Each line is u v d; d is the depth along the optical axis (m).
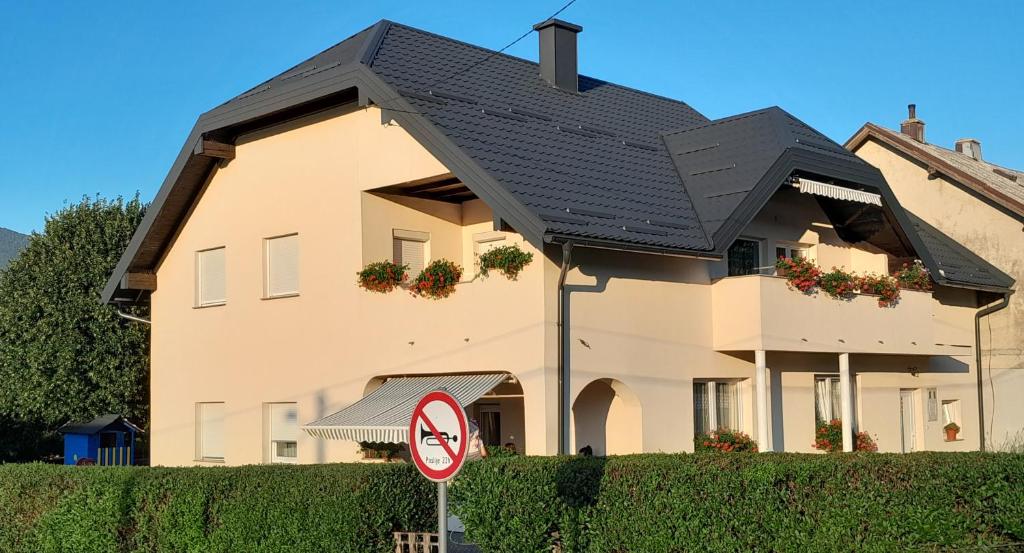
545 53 25.56
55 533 17.39
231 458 24.20
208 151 24.05
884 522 10.90
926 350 25.08
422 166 20.38
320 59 24.33
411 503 14.19
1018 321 29.70
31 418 36.50
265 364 23.52
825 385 24.81
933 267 25.92
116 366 36.78
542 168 19.97
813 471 11.23
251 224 24.05
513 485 12.59
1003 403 29.67
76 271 36.84
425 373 20.58
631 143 23.66
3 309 36.97
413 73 21.95
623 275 19.88
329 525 13.84
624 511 12.06
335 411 21.88
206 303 25.47
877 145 34.19
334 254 22.05
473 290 19.59
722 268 22.23
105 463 29.98
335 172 22.16
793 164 21.78
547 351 18.41
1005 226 30.84
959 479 10.80
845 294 22.83
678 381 20.69
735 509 11.47
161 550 15.73
